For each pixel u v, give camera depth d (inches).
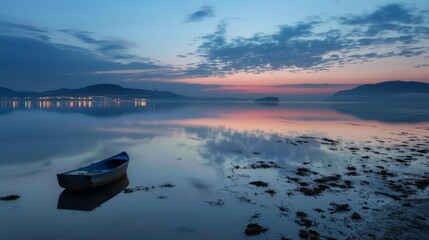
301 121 2411.4
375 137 1443.2
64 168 868.0
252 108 5408.5
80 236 446.3
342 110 4446.4
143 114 3321.9
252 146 1206.9
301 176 745.0
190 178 741.3
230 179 727.7
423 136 1471.5
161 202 578.9
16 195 620.1
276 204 560.1
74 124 2118.6
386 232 439.5
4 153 1079.0
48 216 518.9
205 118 2751.0
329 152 1059.3
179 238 437.4
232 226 474.3
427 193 609.3
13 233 456.4
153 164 895.1
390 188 642.2
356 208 533.0
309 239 426.3
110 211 538.0
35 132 1660.9
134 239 436.8
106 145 1261.1
